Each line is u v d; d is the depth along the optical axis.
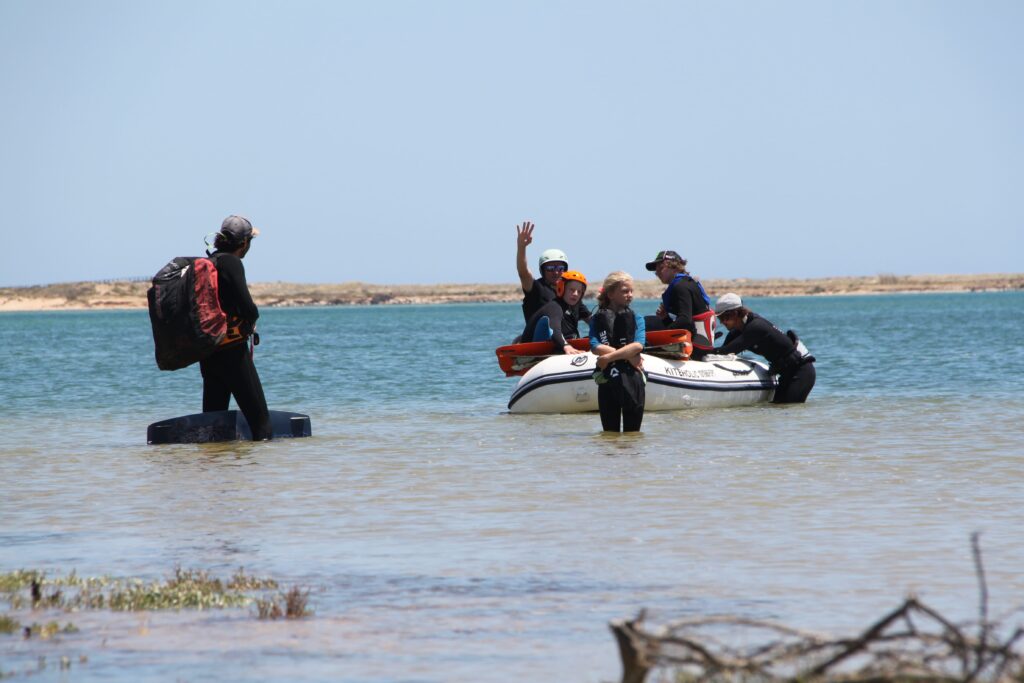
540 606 20.88
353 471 37.91
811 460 39.09
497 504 31.30
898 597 21.11
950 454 40.34
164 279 45.38
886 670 15.25
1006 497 31.48
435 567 24.05
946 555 24.44
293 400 69.75
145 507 31.55
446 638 19.03
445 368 102.69
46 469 39.12
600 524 28.27
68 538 27.59
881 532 26.92
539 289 61.66
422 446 44.78
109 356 138.12
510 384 82.00
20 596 22.05
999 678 14.99
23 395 75.62
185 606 21.17
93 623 20.14
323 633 19.36
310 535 27.53
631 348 46.97
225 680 16.98
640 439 46.00
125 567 24.56
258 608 20.77
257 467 39.09
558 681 16.84
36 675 17.23
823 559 24.20
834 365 97.31
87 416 60.88
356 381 86.50
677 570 23.44
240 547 26.34
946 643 15.55
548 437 47.41
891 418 53.41
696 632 19.08
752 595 21.38
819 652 15.99
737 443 44.25
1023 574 22.73
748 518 28.78
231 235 46.22
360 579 23.12
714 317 64.06
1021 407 57.97
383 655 18.14
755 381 62.53
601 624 19.69
